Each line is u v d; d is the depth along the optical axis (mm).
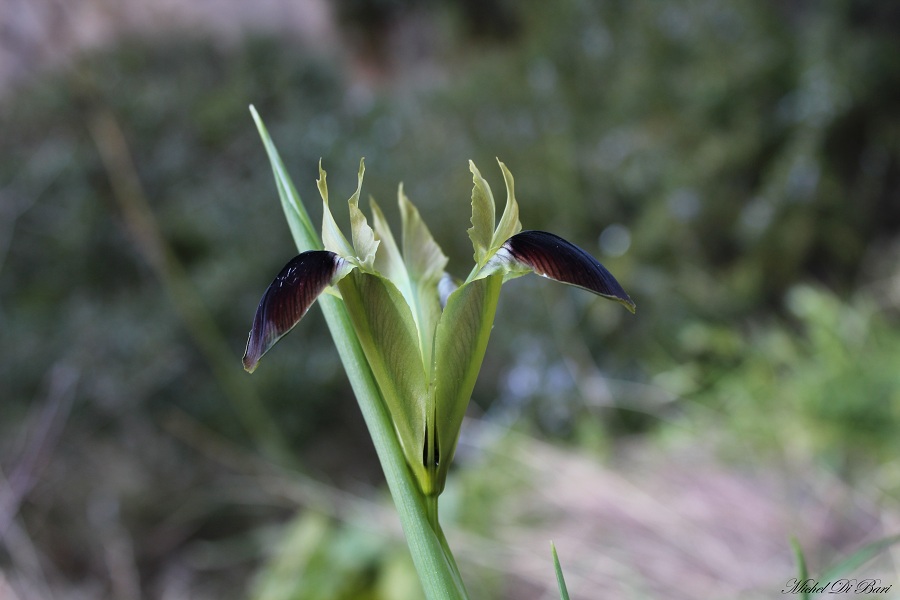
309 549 574
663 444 745
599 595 498
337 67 1306
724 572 505
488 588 529
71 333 898
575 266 223
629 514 584
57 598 644
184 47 1163
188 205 1014
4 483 579
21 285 948
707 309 991
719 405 799
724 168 1111
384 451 229
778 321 1000
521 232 230
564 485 631
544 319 954
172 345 896
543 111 1192
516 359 963
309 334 970
